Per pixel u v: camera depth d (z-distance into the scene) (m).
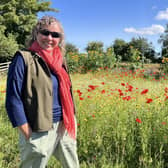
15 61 1.94
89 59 16.28
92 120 3.70
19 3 29.03
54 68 2.07
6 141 3.86
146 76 12.64
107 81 9.69
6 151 3.56
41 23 2.08
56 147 2.29
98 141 3.33
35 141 2.00
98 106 4.24
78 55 16.95
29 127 1.97
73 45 29.11
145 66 15.28
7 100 1.92
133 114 3.61
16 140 3.90
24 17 28.09
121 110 3.97
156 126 3.41
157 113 3.63
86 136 3.50
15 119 1.90
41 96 1.94
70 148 2.29
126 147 3.25
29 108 1.94
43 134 2.03
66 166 2.33
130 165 3.10
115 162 3.19
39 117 1.93
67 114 2.15
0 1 28.77
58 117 2.14
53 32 2.05
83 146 3.43
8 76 1.94
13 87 1.89
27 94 1.92
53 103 2.09
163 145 3.23
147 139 3.20
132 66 14.57
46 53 2.06
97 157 3.26
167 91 4.64
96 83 8.76
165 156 3.20
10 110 1.91
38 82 1.93
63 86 2.12
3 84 9.28
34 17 29.14
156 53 39.03
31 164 2.06
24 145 2.04
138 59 14.97
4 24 27.55
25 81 1.92
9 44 24.91
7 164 3.23
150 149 3.04
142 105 3.94
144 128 3.35
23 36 29.56
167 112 3.66
